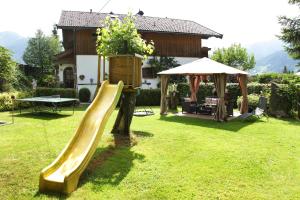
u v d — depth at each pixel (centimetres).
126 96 979
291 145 919
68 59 2464
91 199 515
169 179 612
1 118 1377
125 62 898
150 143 912
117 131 1031
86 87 2289
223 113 1384
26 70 3247
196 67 1534
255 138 1013
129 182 592
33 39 4309
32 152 780
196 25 2850
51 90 1955
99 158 740
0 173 621
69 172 540
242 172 661
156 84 2434
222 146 890
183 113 1659
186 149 846
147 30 2412
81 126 714
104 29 960
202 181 604
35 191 539
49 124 1219
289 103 1538
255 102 1667
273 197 539
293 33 2016
